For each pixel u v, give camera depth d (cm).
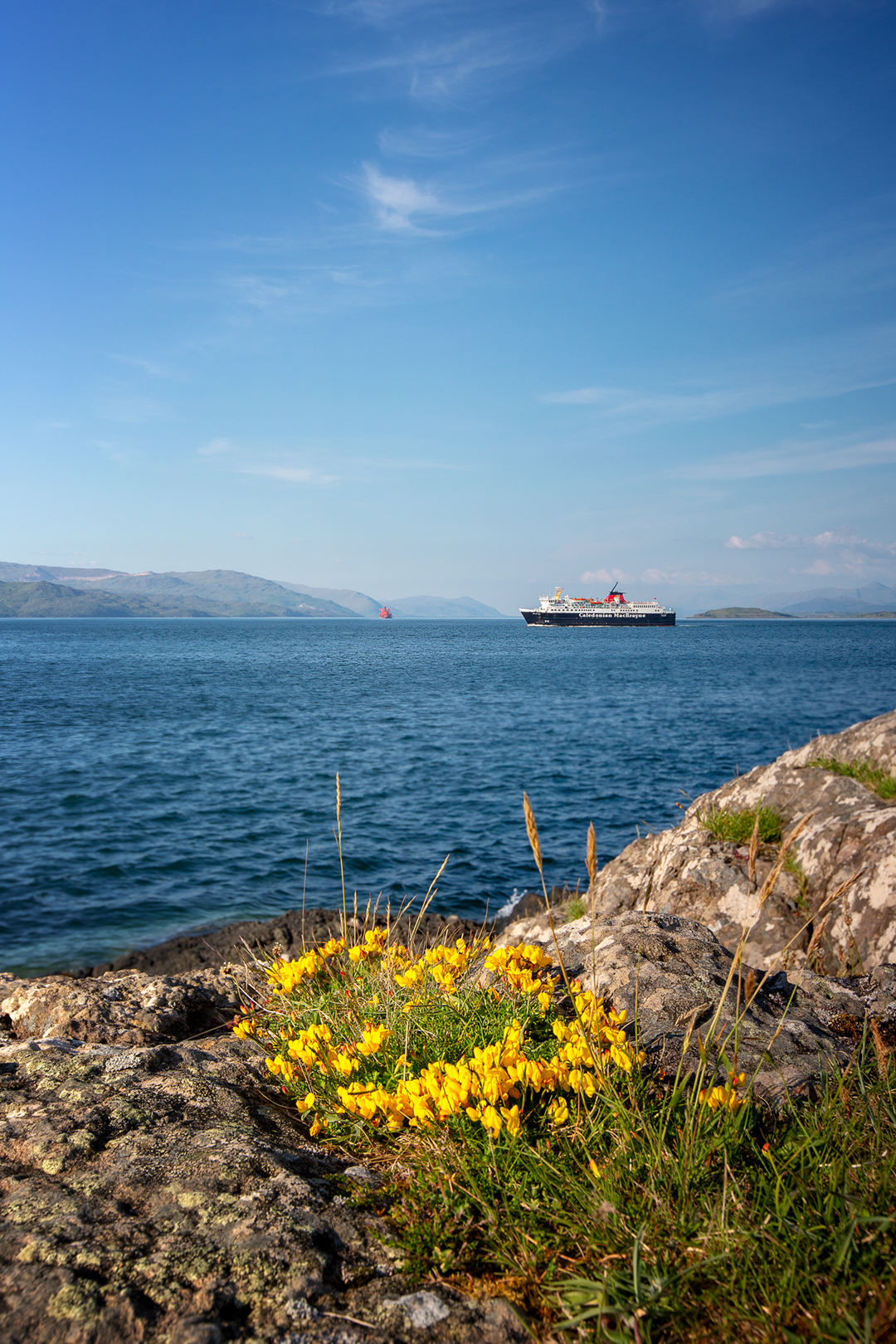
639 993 348
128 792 1962
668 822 1731
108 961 984
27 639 14788
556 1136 242
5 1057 320
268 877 1335
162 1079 299
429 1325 175
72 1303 166
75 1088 282
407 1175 243
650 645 13750
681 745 2814
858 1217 191
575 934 448
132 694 4547
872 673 6631
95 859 1409
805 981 398
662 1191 215
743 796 785
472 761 2483
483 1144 238
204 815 1750
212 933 1078
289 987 397
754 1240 191
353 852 1486
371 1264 199
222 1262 187
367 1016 347
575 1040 274
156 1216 204
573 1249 205
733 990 354
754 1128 249
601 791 2042
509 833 1638
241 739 2891
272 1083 321
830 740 812
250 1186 222
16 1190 212
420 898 1245
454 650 11675
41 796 1902
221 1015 460
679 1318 177
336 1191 234
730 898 638
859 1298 175
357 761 2472
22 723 3231
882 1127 240
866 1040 327
